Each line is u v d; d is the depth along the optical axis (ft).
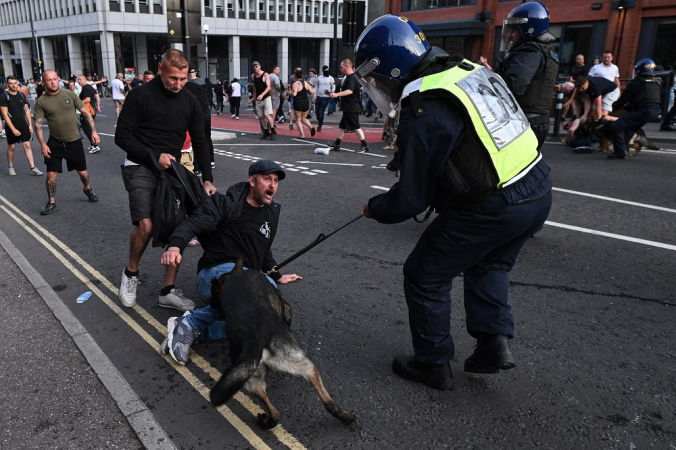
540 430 8.15
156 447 7.97
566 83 40.42
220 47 185.47
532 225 8.07
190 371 10.05
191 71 29.76
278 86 60.49
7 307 12.96
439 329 8.71
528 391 9.16
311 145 41.88
